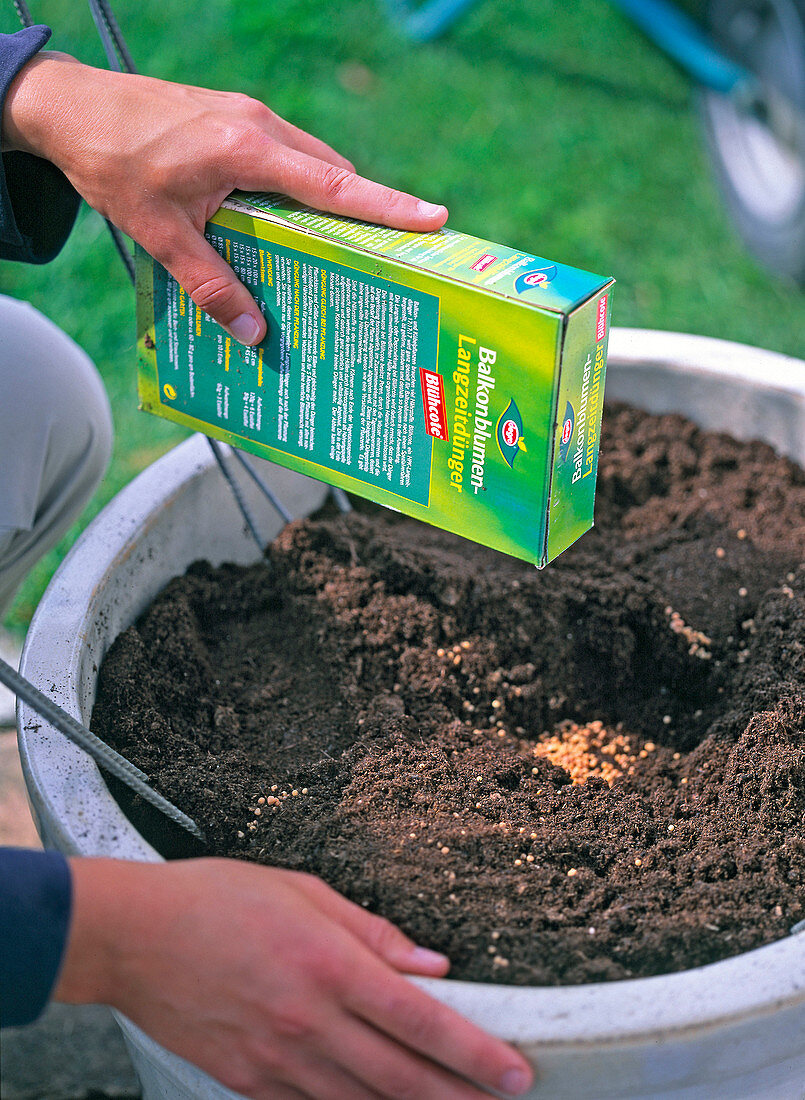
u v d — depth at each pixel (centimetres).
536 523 97
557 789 113
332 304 101
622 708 129
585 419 96
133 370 242
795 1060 86
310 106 312
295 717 120
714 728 117
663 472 150
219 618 133
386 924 83
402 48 338
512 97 325
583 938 92
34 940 73
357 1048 75
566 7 362
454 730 117
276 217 101
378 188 100
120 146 105
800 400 142
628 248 283
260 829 104
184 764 109
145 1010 78
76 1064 148
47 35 113
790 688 116
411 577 130
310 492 147
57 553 211
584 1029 76
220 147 102
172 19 329
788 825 104
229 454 133
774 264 277
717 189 303
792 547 137
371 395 103
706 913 93
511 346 90
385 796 107
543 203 291
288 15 337
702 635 128
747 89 287
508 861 100
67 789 94
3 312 130
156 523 126
